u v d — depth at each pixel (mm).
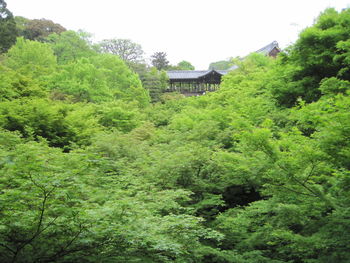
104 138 11555
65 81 24344
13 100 12727
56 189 3516
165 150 10891
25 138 11195
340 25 11125
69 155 4996
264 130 5238
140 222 4367
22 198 3783
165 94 39812
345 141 4441
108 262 4164
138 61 57562
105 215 4188
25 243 3666
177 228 4965
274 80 13289
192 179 8953
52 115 13117
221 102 19703
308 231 5820
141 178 8164
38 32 51219
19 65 27547
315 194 5418
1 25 37062
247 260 6480
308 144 5180
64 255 4105
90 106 18562
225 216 7980
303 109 5371
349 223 5062
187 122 15492
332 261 4953
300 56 11633
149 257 4688
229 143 12094
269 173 5688
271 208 6293
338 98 5016
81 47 38438
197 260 6430
